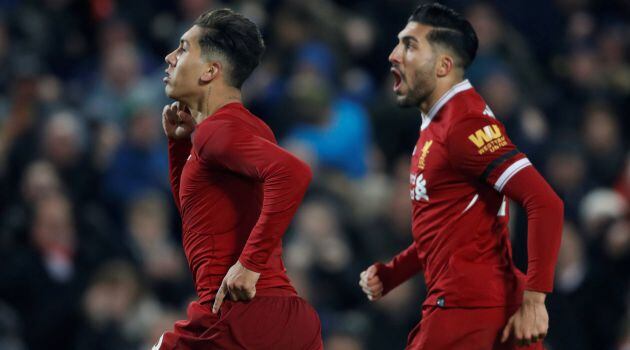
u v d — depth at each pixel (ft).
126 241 66.64
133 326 61.62
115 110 78.13
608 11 97.09
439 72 33.19
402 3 88.63
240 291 30.66
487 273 32.50
